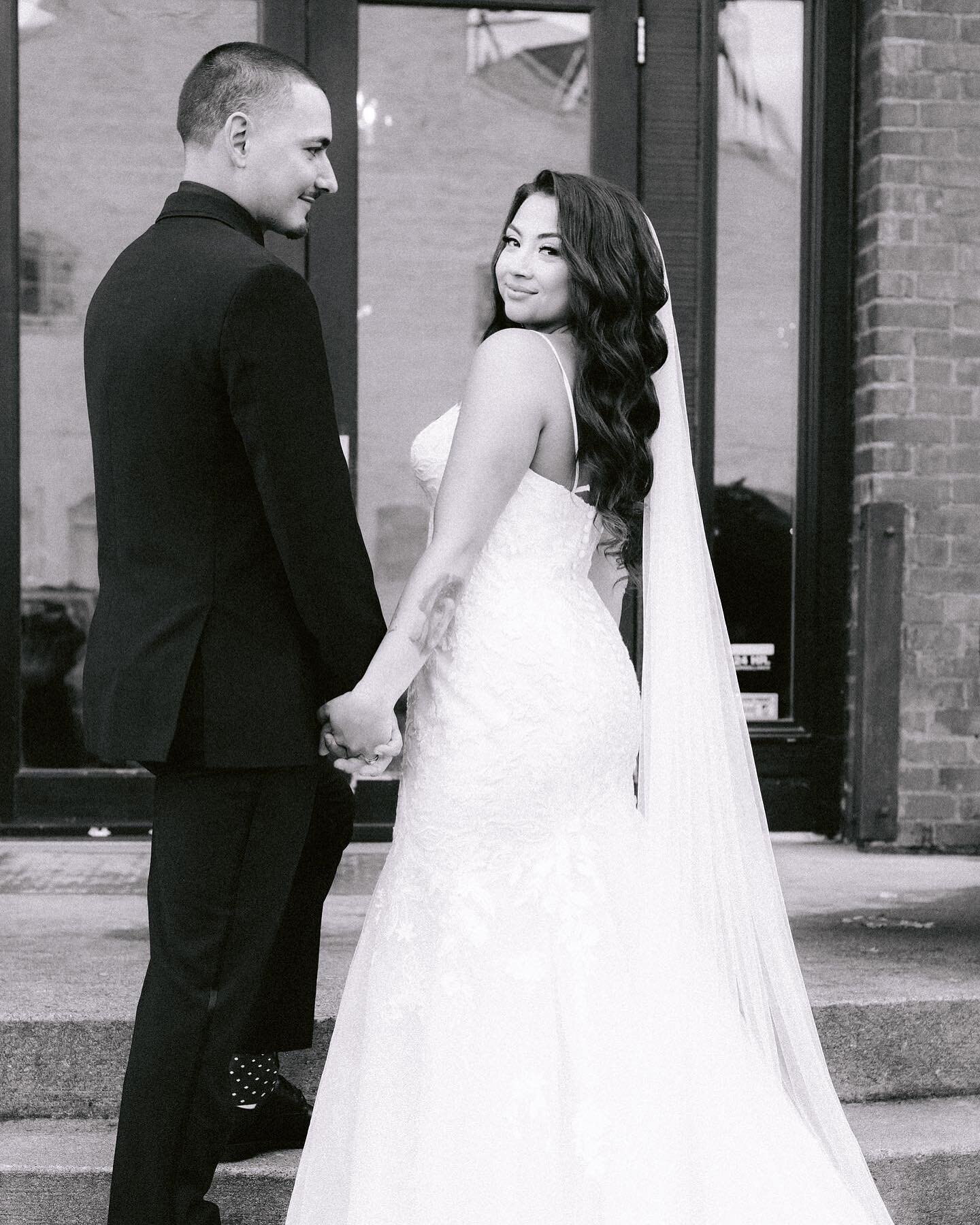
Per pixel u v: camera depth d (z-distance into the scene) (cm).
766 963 231
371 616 200
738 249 449
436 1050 198
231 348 190
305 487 193
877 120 433
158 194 435
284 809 204
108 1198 238
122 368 200
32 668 436
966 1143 257
